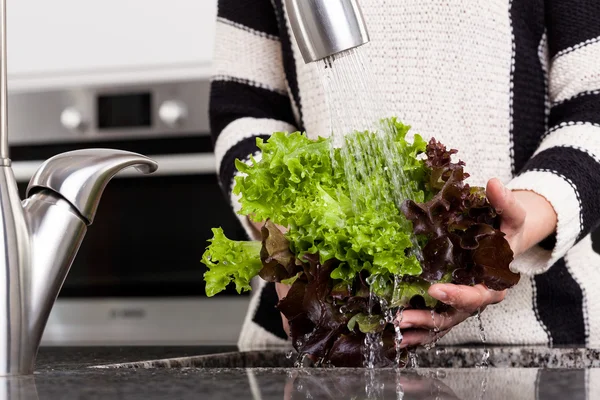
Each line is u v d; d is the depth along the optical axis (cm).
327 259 80
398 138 88
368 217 79
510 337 119
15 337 73
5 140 75
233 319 221
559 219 100
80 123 231
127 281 224
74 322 227
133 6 228
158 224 223
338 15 73
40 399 53
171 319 223
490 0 120
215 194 221
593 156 106
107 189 225
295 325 85
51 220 75
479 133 121
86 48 231
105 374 68
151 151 229
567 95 119
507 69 121
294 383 59
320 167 85
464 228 82
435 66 120
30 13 233
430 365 108
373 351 83
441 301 82
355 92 84
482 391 54
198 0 225
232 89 133
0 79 75
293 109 133
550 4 121
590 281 123
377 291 81
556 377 60
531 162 107
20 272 73
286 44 127
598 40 118
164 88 227
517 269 106
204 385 58
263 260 82
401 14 120
